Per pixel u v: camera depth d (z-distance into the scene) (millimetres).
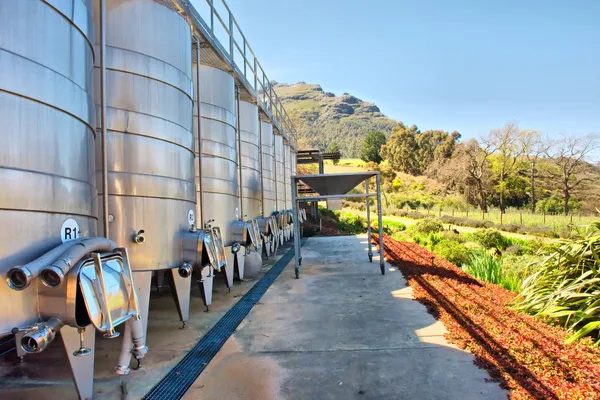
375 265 12750
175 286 6230
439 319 6523
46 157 3246
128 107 5250
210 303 7621
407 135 89750
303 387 4309
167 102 5688
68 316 3137
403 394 4070
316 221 30203
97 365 4977
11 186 2953
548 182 51844
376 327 6301
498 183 51781
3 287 2889
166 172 5648
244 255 10602
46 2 3270
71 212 3527
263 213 13859
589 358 4633
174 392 4242
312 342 5699
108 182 5105
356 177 11633
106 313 3379
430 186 72500
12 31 2994
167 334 6145
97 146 5078
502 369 4430
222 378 4574
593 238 6512
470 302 7273
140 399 4102
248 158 12125
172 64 5797
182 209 5988
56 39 3377
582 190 47625
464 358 4918
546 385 3975
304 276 11062
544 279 6715
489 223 31484
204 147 8531
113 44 5195
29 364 5082
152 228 5426
